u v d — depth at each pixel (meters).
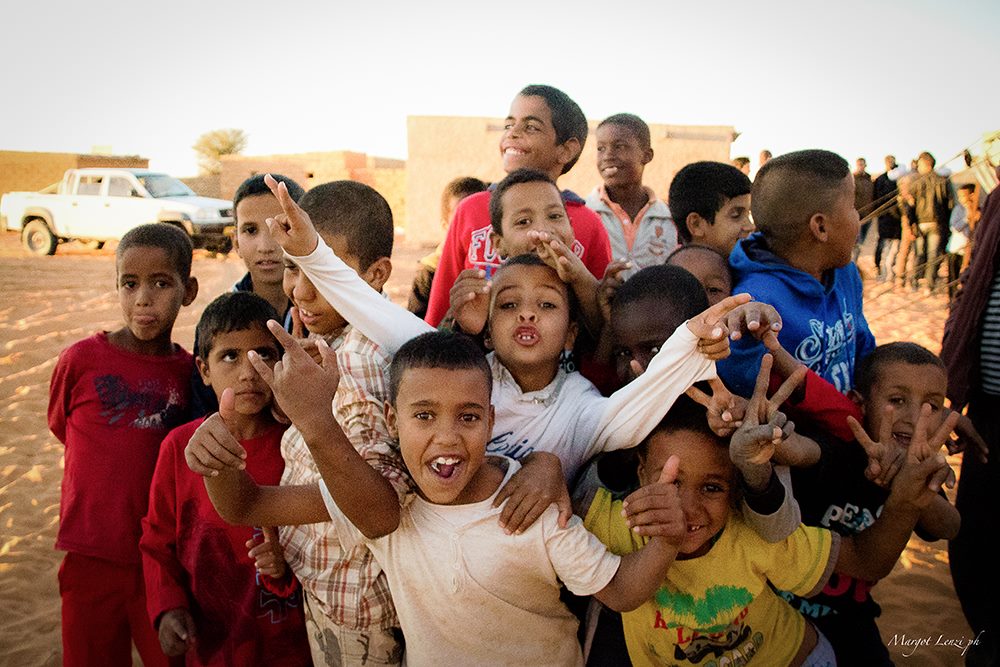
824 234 2.61
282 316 3.41
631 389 2.14
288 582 2.42
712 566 2.18
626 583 1.97
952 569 3.47
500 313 2.42
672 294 2.41
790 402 2.40
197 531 2.53
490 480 2.07
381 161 40.44
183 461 2.56
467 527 2.01
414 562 2.04
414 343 2.01
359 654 2.29
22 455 6.22
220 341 2.55
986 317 3.29
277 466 2.60
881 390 2.49
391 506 1.95
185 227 18.47
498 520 2.00
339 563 2.24
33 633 3.94
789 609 2.32
